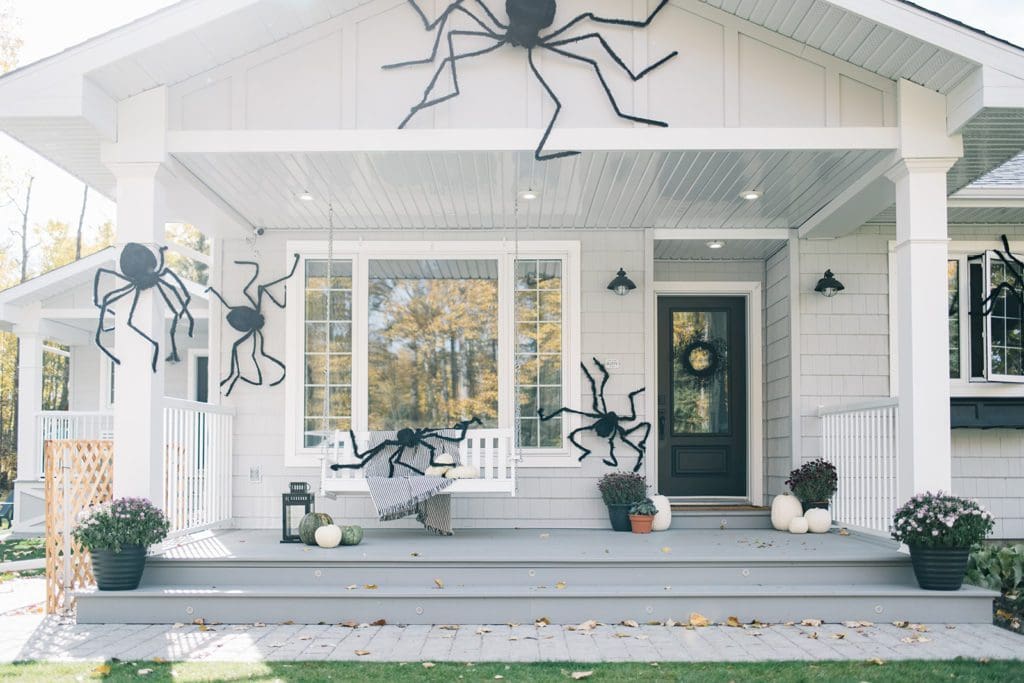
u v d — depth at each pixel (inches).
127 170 249.0
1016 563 263.3
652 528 327.3
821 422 338.0
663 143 250.8
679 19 254.5
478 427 339.3
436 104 251.6
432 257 345.7
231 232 335.9
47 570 249.1
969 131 247.4
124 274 247.1
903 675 181.2
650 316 344.5
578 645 209.6
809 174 280.5
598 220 337.7
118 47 231.8
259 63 252.8
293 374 339.9
